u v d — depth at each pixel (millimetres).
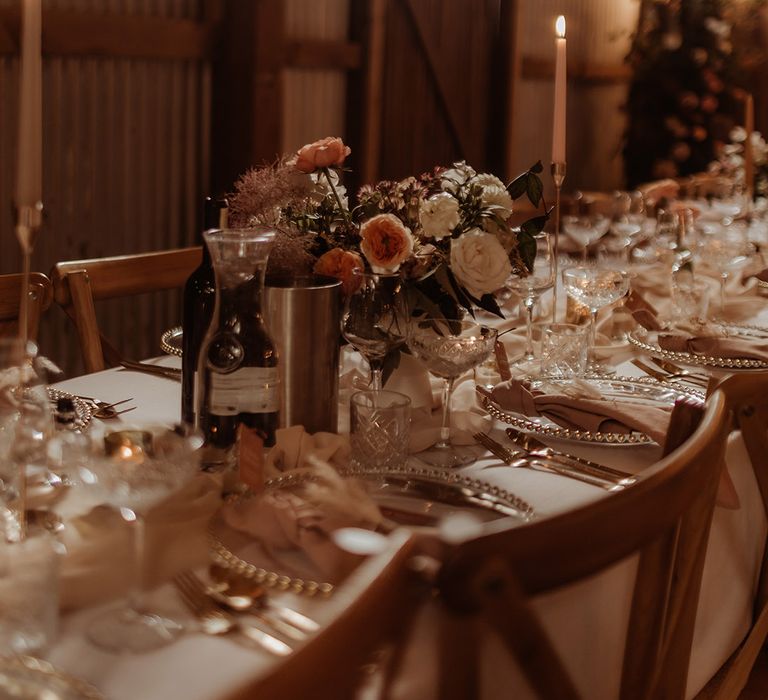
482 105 6301
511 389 1606
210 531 1062
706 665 1483
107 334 4344
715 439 1098
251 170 1588
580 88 7176
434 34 5801
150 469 930
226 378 1310
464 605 720
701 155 7145
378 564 819
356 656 666
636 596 1074
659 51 7047
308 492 1105
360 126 5465
